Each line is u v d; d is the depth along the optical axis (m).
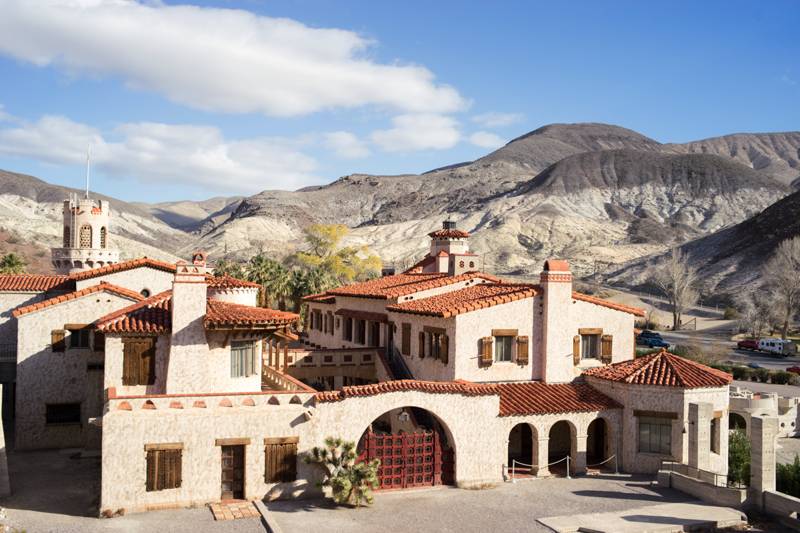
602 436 36.56
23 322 36.62
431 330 37.00
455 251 54.28
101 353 37.38
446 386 31.20
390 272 73.81
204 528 24.80
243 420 27.84
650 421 34.09
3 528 24.45
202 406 27.56
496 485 31.62
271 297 77.12
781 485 31.70
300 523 25.67
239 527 24.95
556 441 37.16
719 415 33.84
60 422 37.19
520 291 36.97
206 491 27.36
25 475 32.06
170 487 26.89
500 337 36.31
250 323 29.34
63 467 33.59
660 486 31.91
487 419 31.83
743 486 32.25
